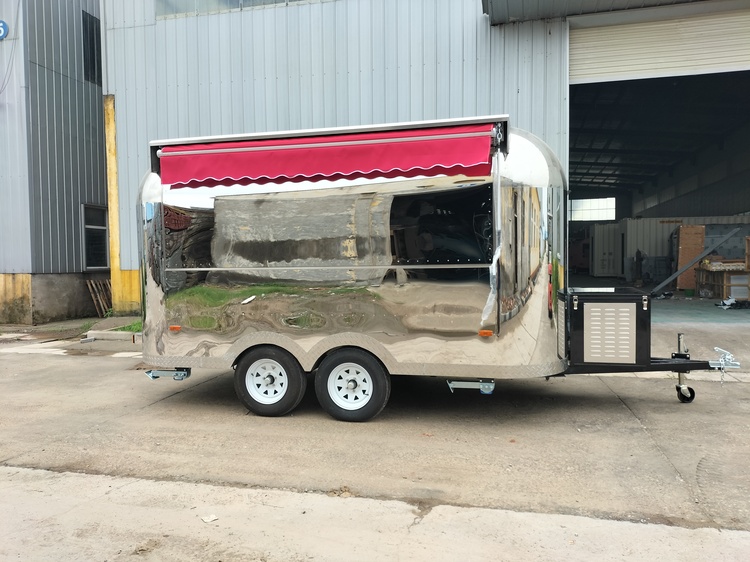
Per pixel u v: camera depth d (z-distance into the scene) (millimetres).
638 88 17984
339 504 3795
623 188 42812
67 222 14242
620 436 5098
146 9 11156
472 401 6340
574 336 5605
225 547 3244
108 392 7078
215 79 10938
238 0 10711
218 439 5168
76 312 14453
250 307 5750
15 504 3855
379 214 5375
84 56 14852
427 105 9977
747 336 9266
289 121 10609
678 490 3939
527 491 3959
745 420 5547
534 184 5188
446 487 4047
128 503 3854
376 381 5488
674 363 5637
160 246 5965
